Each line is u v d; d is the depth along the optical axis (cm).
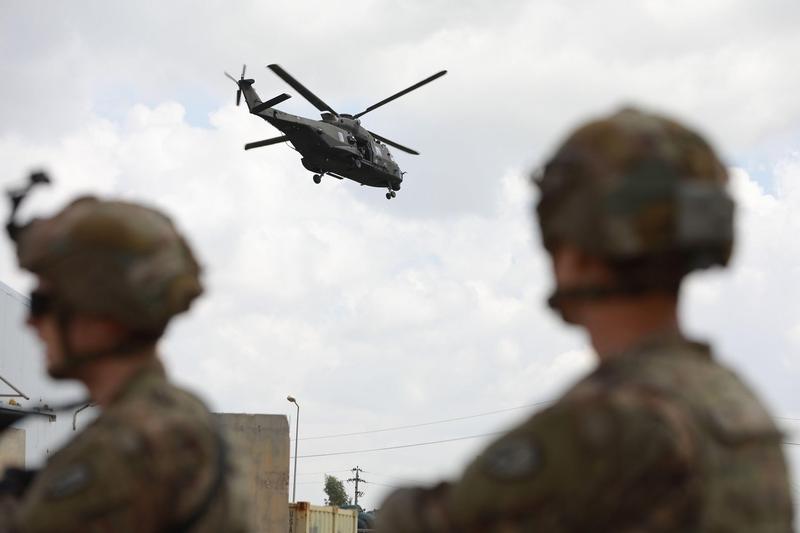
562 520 156
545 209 186
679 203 171
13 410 322
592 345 185
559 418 160
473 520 163
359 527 2706
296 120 3278
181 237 228
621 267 177
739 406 167
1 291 1195
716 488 157
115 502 192
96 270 211
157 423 201
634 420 155
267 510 1551
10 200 224
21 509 199
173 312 219
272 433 1588
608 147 177
